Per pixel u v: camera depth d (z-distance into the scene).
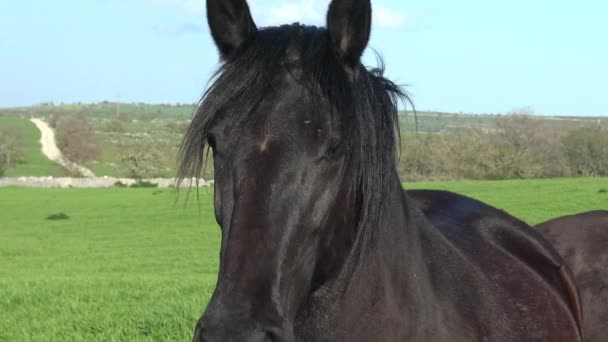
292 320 3.16
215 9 3.63
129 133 154.25
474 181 52.69
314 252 3.22
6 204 56.41
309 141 3.15
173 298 13.23
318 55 3.33
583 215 6.31
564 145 61.09
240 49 3.51
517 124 58.66
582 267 5.90
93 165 111.25
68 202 57.00
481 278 4.51
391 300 3.81
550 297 5.00
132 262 27.59
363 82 3.51
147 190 66.50
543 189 47.50
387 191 3.54
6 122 153.00
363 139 3.29
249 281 2.93
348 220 3.37
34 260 28.95
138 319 10.76
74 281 17.92
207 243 34.28
